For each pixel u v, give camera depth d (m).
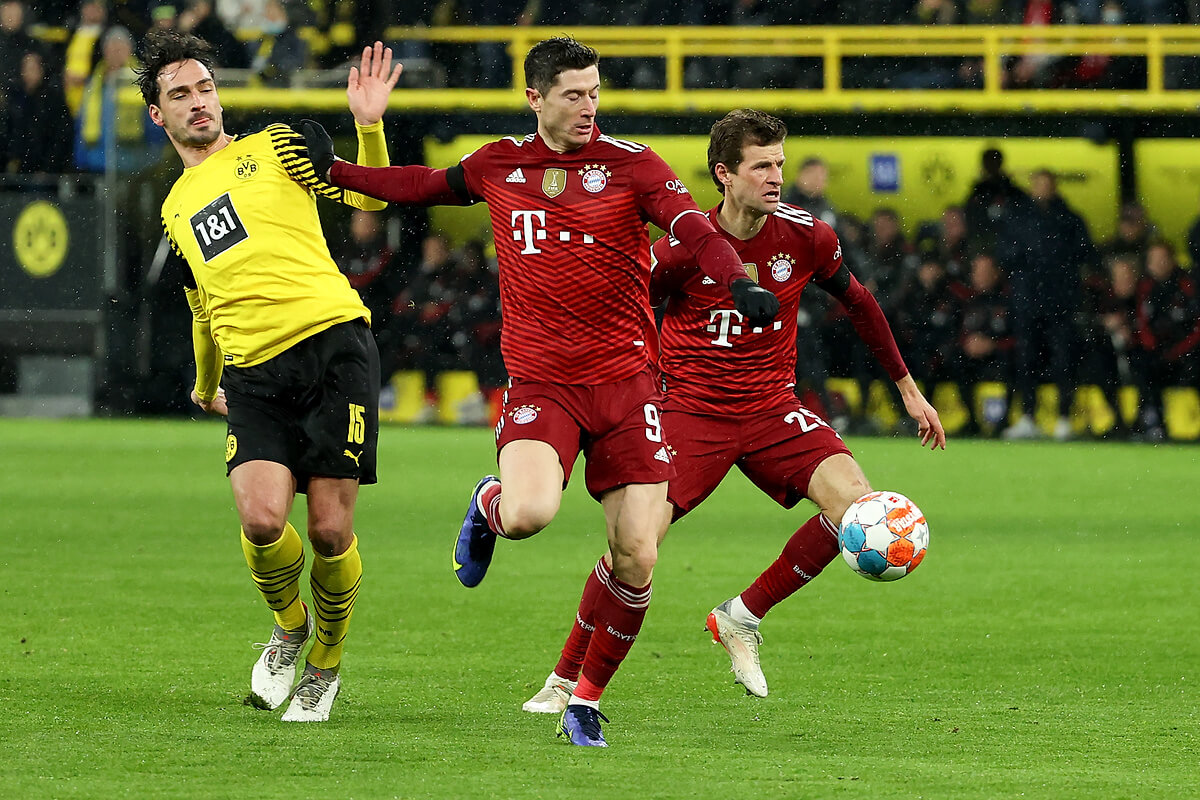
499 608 27.45
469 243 68.50
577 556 33.91
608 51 71.94
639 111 70.12
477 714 18.83
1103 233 70.19
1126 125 69.50
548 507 16.55
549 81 16.88
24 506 40.81
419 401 68.62
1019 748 17.03
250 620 25.61
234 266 18.08
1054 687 21.34
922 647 24.53
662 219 16.80
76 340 69.19
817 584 31.08
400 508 41.75
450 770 15.42
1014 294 64.50
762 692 20.08
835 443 20.91
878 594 29.84
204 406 20.58
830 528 20.30
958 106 69.44
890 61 72.94
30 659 22.16
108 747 16.42
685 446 21.09
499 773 15.30
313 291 18.11
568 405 17.25
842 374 65.88
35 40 71.56
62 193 68.69
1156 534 38.38
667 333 21.36
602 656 17.05
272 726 17.77
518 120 69.75
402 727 17.84
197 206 18.39
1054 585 30.88
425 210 69.94
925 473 52.12
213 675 21.16
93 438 60.06
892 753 16.67
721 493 47.66
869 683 21.61
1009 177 65.88
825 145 70.31
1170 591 30.17
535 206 17.14
